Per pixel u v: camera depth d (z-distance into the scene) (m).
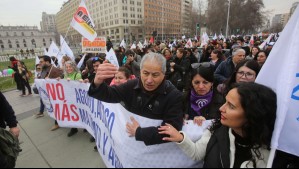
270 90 1.20
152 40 18.84
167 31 83.06
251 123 1.12
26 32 83.81
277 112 1.15
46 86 3.52
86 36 3.78
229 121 1.19
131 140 1.48
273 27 62.31
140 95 1.74
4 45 80.31
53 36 90.69
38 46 86.94
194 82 2.25
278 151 1.88
